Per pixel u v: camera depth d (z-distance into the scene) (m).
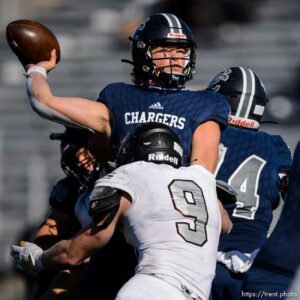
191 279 12.35
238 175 15.85
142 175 12.77
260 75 44.53
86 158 16.33
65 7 54.62
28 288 31.03
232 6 47.12
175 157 13.15
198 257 12.48
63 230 16.81
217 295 15.30
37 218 36.94
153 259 12.38
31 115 44.31
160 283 12.16
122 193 12.66
